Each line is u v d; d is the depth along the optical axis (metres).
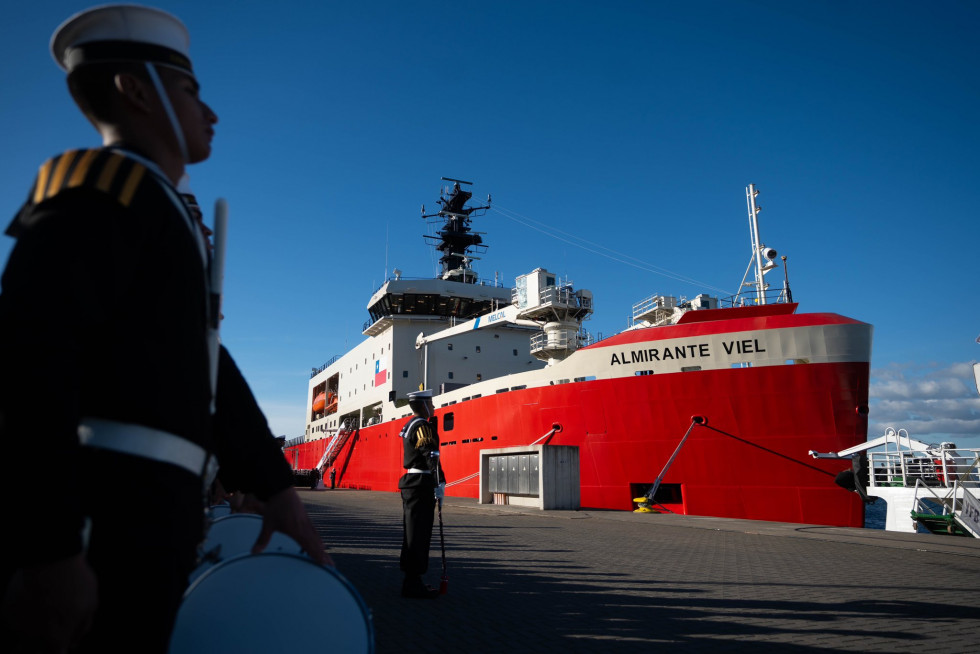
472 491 24.08
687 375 17.17
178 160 1.53
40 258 1.06
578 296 23.92
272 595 1.62
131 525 1.13
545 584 6.48
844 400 15.49
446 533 11.29
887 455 15.10
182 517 1.23
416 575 5.76
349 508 18.31
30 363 0.97
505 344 35.16
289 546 2.61
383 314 35.50
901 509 14.07
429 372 33.12
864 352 15.73
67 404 0.99
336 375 46.88
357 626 1.69
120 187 1.19
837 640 4.45
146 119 1.46
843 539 10.34
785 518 15.45
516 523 13.31
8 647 0.98
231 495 4.20
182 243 1.30
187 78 1.52
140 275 1.22
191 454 1.28
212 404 1.41
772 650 4.20
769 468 15.84
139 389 1.17
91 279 1.08
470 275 36.62
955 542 9.99
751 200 19.98
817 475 15.37
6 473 0.94
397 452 31.67
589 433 18.55
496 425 22.34
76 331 1.04
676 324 18.42
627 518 14.23
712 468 16.41
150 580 1.15
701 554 8.74
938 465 14.07
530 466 17.70
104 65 1.43
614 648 4.22
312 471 36.69
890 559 8.32
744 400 16.39
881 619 5.07
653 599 5.80
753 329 16.70
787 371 16.05
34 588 0.94
